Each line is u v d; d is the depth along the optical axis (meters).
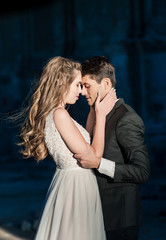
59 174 2.87
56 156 2.83
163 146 14.62
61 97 2.82
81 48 17.83
